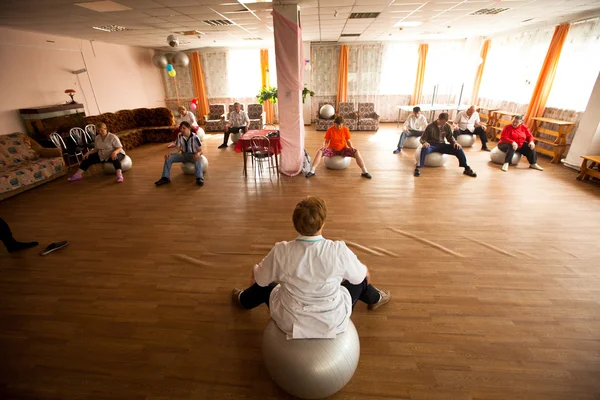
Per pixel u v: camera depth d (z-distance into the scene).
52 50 6.25
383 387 1.57
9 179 4.36
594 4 4.83
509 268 2.54
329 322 1.40
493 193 4.12
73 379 1.66
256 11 4.85
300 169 5.08
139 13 4.72
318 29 7.12
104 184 4.91
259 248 2.95
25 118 5.61
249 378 1.64
